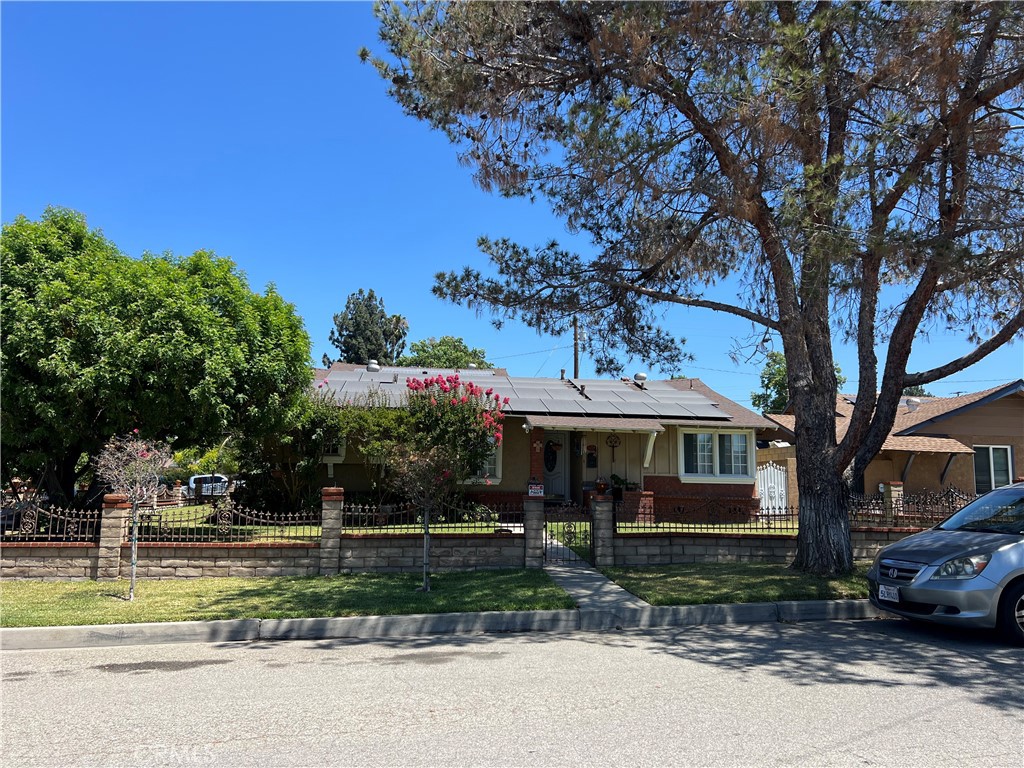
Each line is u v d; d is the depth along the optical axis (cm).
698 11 892
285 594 965
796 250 915
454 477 1206
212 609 877
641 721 498
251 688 596
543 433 1894
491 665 671
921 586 755
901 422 2327
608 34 900
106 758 441
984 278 911
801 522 1098
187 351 1236
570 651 732
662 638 795
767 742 455
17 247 1261
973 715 507
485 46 952
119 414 1209
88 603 913
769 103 887
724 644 755
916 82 904
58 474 1392
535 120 1052
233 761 433
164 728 495
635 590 980
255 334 1378
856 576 1037
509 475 1927
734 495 2030
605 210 1148
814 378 1089
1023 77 871
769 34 929
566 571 1143
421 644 777
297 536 1142
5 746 463
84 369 1168
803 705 531
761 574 1072
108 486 1350
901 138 902
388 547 1140
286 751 448
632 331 1213
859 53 935
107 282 1249
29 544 1080
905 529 1223
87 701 564
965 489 2138
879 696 554
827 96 941
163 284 1276
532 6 927
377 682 611
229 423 1330
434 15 963
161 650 758
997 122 966
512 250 1151
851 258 896
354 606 889
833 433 1092
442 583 1036
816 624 866
